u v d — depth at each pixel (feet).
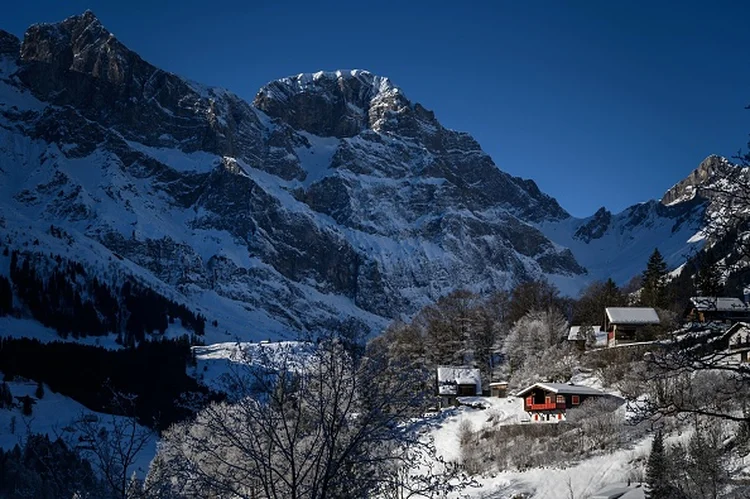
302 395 77.30
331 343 77.92
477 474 273.54
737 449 197.88
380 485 76.84
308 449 77.00
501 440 299.58
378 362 78.33
